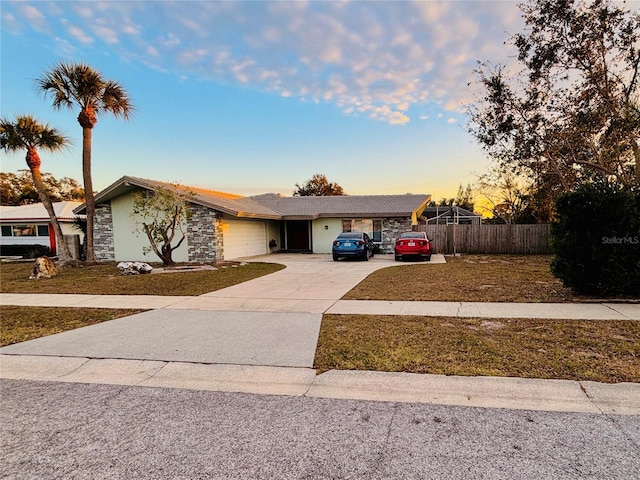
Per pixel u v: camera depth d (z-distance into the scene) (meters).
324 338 5.06
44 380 3.97
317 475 2.25
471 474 2.23
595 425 2.79
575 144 14.65
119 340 5.21
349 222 20.88
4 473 2.32
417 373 3.80
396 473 2.25
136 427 2.91
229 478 2.24
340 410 3.14
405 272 11.72
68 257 15.90
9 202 42.22
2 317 6.69
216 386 3.73
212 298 8.14
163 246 14.52
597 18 13.26
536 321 5.61
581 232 7.16
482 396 3.31
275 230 22.73
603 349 4.32
